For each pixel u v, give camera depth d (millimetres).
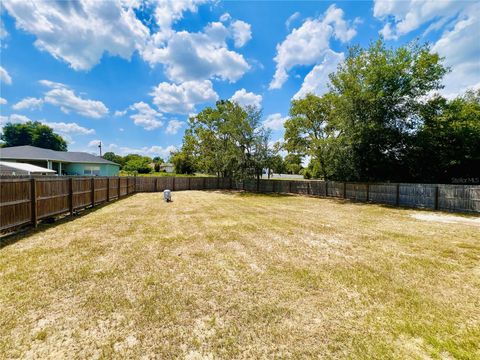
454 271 3680
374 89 13711
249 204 12406
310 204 12742
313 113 20453
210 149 25219
